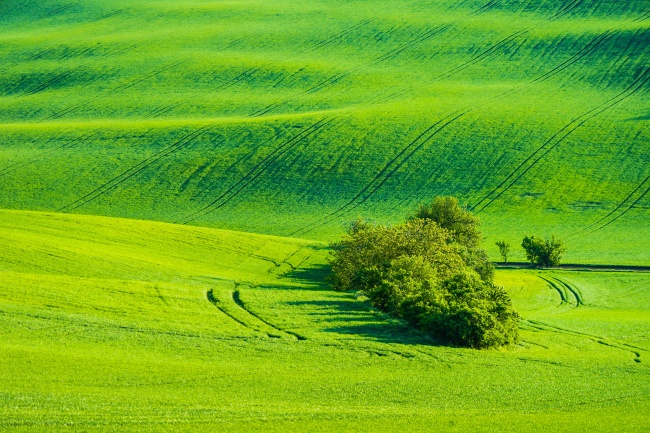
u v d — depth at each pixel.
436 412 94.31
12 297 141.00
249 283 196.75
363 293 181.88
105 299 151.00
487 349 140.62
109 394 91.56
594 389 111.31
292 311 158.12
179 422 82.00
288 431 82.00
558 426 89.75
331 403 96.38
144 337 125.00
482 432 85.88
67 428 76.62
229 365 112.81
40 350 108.56
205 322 141.75
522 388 109.62
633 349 157.25
